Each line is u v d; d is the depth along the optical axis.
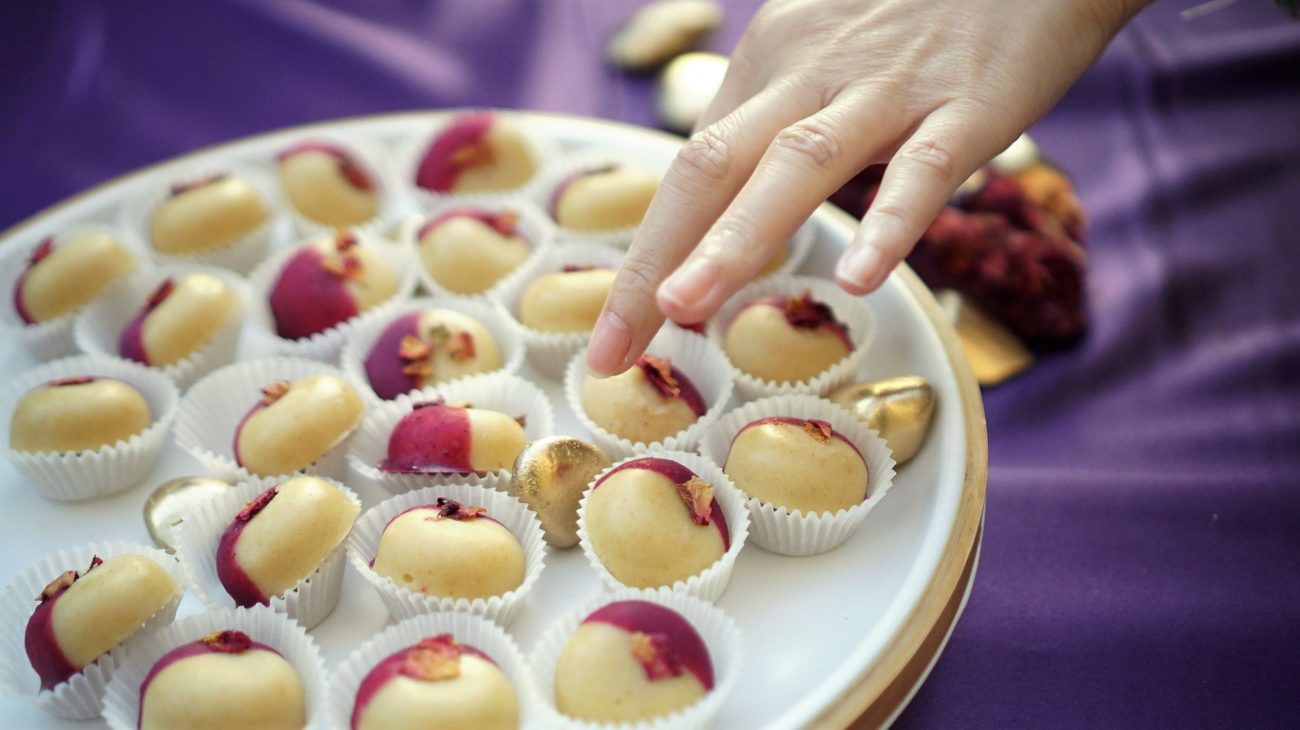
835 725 0.36
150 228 0.51
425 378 0.45
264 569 0.40
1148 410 0.49
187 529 0.41
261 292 0.49
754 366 0.45
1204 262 0.52
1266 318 0.50
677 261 0.40
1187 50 0.56
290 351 0.48
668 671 0.37
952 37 0.41
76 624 0.38
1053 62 0.41
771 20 0.43
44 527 0.43
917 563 0.39
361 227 0.52
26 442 0.43
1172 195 0.53
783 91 0.41
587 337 0.46
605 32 0.61
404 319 0.47
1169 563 0.44
